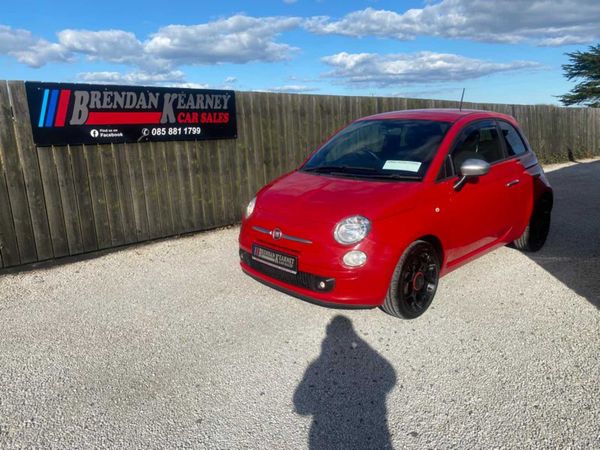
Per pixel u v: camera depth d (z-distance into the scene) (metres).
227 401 2.94
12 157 5.22
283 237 3.79
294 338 3.71
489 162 4.84
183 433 2.65
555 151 15.35
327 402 2.91
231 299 4.48
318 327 3.88
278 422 2.73
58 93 5.38
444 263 4.17
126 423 2.74
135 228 6.32
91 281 5.02
